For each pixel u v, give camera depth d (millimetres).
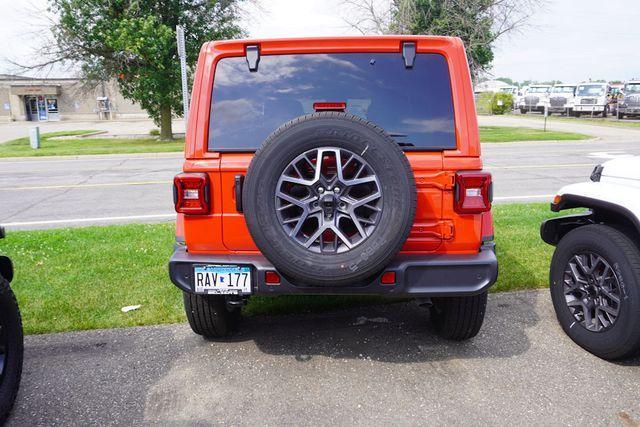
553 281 4016
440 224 3266
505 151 18078
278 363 3566
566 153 17141
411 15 23219
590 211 4594
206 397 3166
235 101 3389
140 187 11523
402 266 3146
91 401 3154
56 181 12727
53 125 47125
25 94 55594
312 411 2992
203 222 3348
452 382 3270
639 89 35750
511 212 7832
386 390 3193
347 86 3379
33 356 3730
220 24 25047
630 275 3324
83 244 6457
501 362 3516
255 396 3162
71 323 4234
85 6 22609
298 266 2969
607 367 3430
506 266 5391
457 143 3271
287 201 3008
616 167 3738
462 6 23141
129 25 21844
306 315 4410
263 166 2959
